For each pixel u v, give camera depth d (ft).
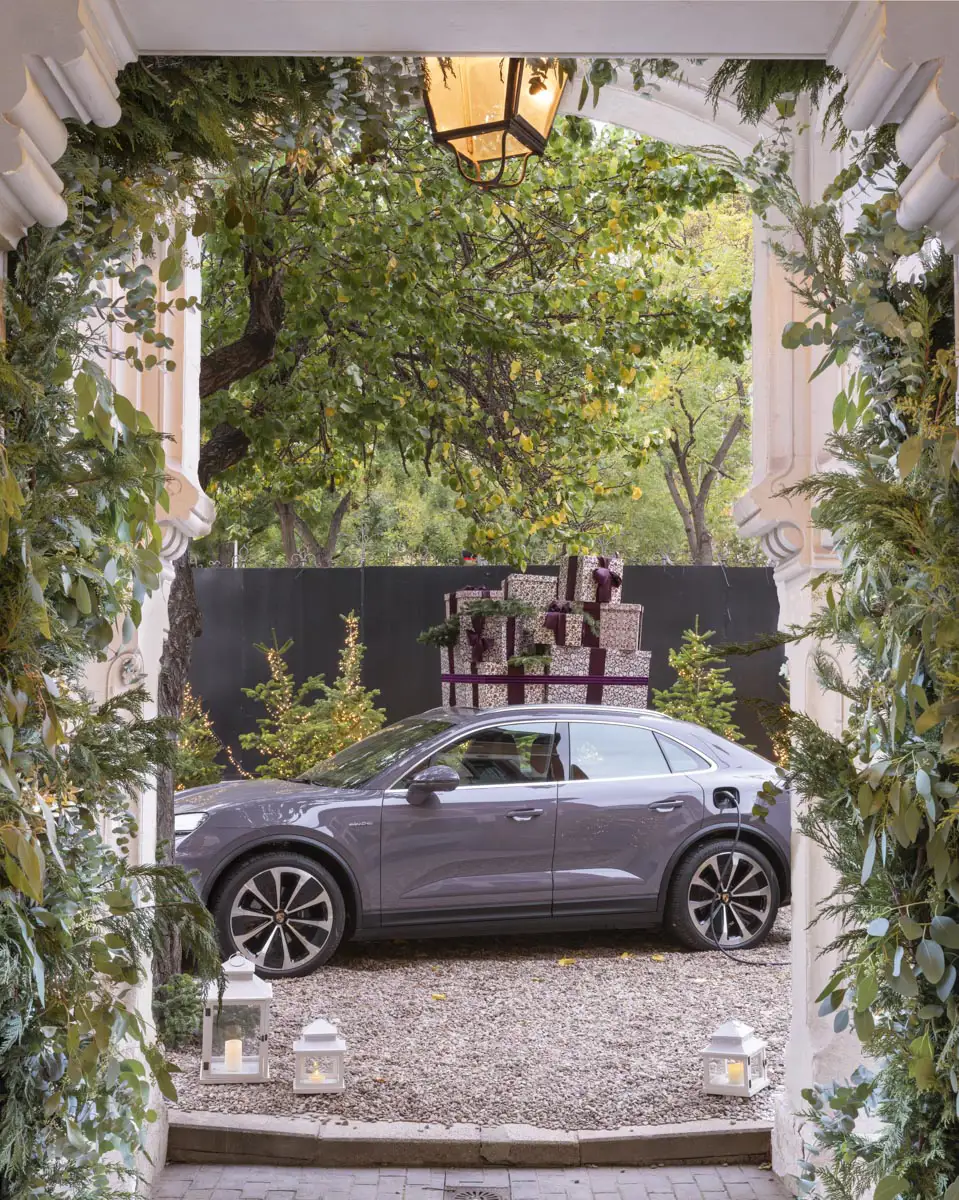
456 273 28.25
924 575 9.04
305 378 27.96
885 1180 9.14
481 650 32.45
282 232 24.66
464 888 26.61
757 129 14.70
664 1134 16.80
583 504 33.40
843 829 10.27
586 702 32.17
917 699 8.85
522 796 27.09
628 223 31.07
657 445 34.30
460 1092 18.74
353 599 49.11
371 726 42.70
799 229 11.05
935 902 9.08
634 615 32.63
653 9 9.22
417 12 9.23
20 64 8.43
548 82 15.24
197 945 10.28
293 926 25.86
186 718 41.42
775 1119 16.46
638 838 27.48
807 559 15.01
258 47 9.82
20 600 8.67
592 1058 20.47
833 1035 14.84
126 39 9.43
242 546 78.38
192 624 23.88
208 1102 18.12
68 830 10.05
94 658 10.52
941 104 8.74
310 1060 18.58
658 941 29.30
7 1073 9.05
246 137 11.42
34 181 8.69
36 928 9.20
